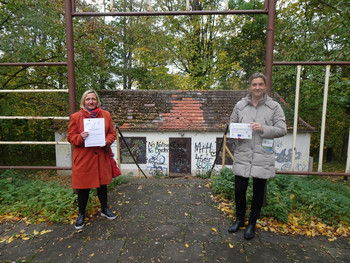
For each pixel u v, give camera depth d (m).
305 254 2.31
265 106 2.47
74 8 3.08
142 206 3.36
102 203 2.98
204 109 13.68
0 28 8.70
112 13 2.98
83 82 10.29
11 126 12.80
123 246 2.43
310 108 13.67
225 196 3.64
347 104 11.05
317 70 8.87
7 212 3.05
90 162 2.71
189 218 3.00
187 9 2.96
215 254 2.30
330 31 7.23
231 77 19.78
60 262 2.20
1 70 8.98
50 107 11.17
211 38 19.67
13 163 15.63
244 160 2.49
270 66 2.92
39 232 2.69
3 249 2.39
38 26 8.66
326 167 15.18
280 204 2.92
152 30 18.95
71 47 3.11
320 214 3.02
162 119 13.13
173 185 4.24
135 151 12.82
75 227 2.76
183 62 19.14
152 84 20.11
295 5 8.56
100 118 2.68
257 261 2.20
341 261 2.21
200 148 12.67
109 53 20.03
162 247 2.41
